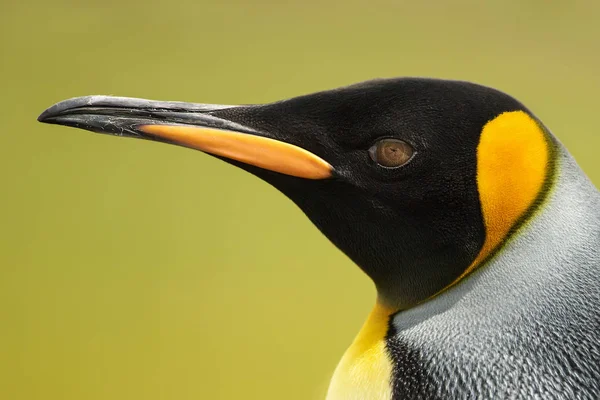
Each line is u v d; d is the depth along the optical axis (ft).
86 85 31.55
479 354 12.22
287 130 12.39
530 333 12.21
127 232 27.53
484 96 12.32
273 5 36.35
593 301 12.22
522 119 12.30
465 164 12.30
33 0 34.91
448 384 12.21
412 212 12.34
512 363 12.19
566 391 12.17
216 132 12.42
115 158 30.09
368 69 33.86
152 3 35.99
